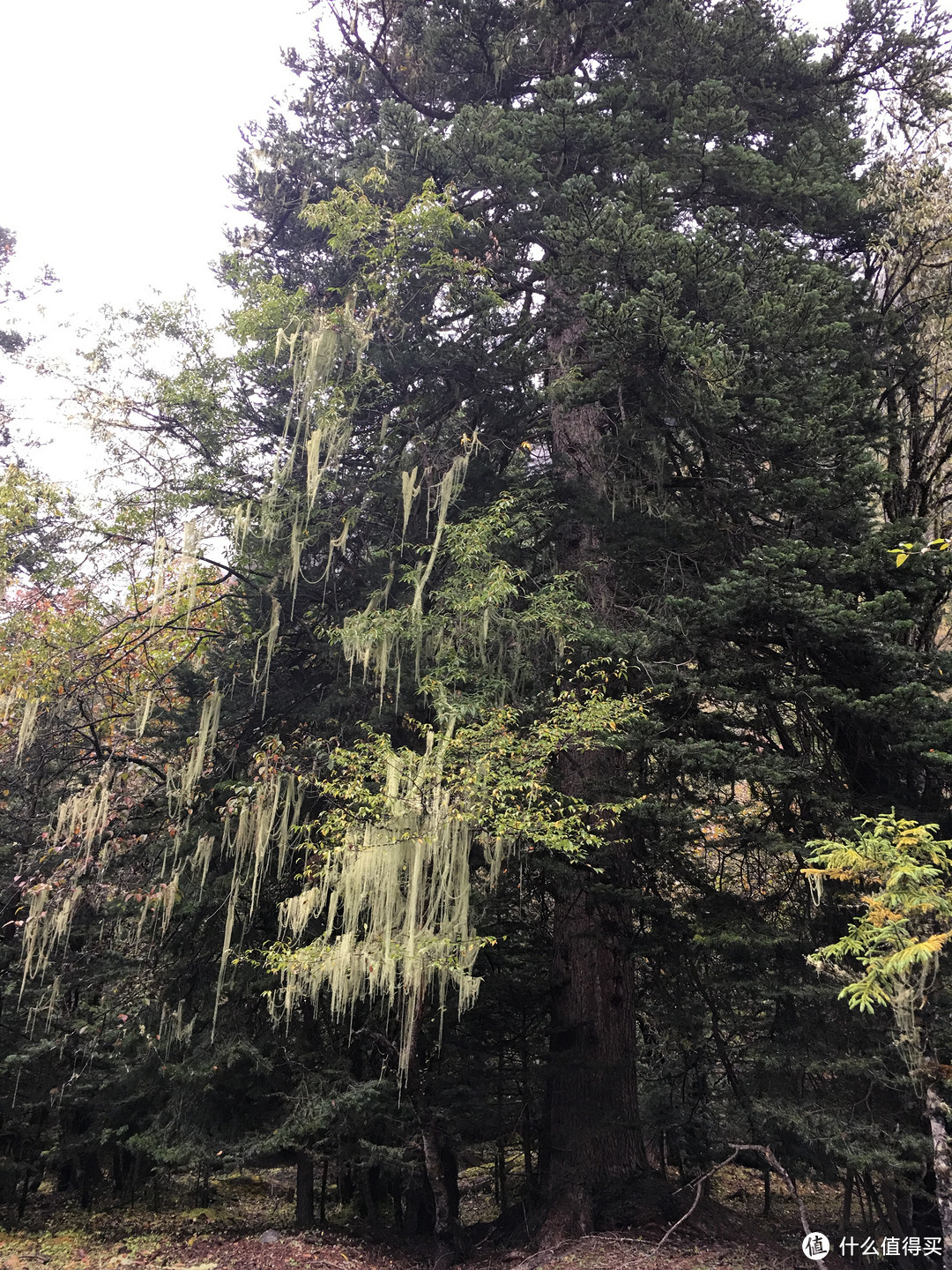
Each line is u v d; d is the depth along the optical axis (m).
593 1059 10.76
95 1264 10.66
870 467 9.97
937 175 13.57
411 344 12.59
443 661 11.03
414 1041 10.48
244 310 13.16
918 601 10.01
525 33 15.73
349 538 13.34
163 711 13.51
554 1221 10.20
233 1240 11.85
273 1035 11.62
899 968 6.01
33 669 12.00
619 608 12.11
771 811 10.66
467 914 9.14
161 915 11.87
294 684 13.27
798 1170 10.09
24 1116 13.28
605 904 10.88
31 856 12.02
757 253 11.33
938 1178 6.29
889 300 14.31
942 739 8.80
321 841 10.55
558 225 11.96
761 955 10.05
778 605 9.34
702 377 10.06
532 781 9.41
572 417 13.69
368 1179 13.17
